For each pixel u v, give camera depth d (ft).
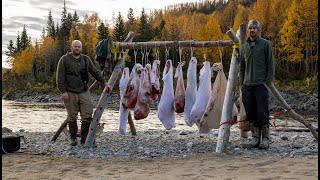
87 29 339.77
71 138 25.52
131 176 17.03
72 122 25.21
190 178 16.33
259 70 22.38
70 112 25.03
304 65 182.19
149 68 26.18
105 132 34.19
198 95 25.16
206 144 26.08
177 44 25.52
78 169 18.76
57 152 23.47
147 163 20.03
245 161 19.36
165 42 25.71
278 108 107.76
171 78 26.11
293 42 168.45
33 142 27.48
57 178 16.93
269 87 22.70
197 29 260.62
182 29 261.65
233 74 23.16
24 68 307.17
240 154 21.72
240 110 25.91
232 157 20.67
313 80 142.72
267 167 17.76
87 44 288.10
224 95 24.52
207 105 24.52
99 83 26.96
